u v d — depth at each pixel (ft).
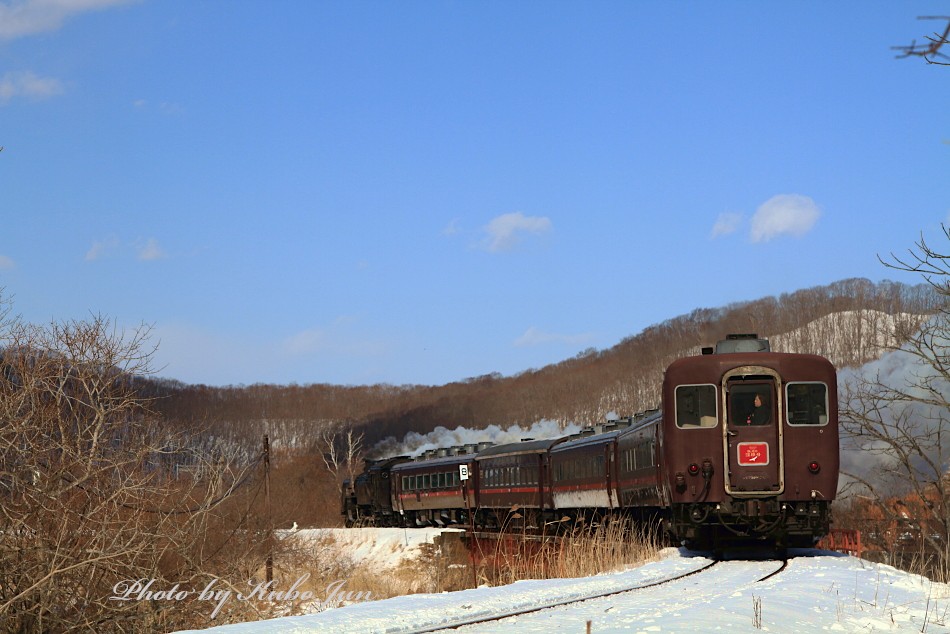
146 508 63.10
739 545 73.05
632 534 79.25
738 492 63.98
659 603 42.57
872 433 70.38
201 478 67.56
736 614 37.99
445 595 48.19
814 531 64.44
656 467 78.48
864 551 69.67
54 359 61.46
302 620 40.04
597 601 44.57
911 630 36.86
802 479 63.93
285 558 99.81
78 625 59.00
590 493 105.29
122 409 62.34
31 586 56.34
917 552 67.10
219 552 74.54
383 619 39.19
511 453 132.57
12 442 57.93
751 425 64.44
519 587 51.75
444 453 166.30
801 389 64.59
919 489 69.77
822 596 44.68
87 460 59.88
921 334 66.74
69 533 59.21
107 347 62.64
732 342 68.44
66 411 62.28
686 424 65.10
